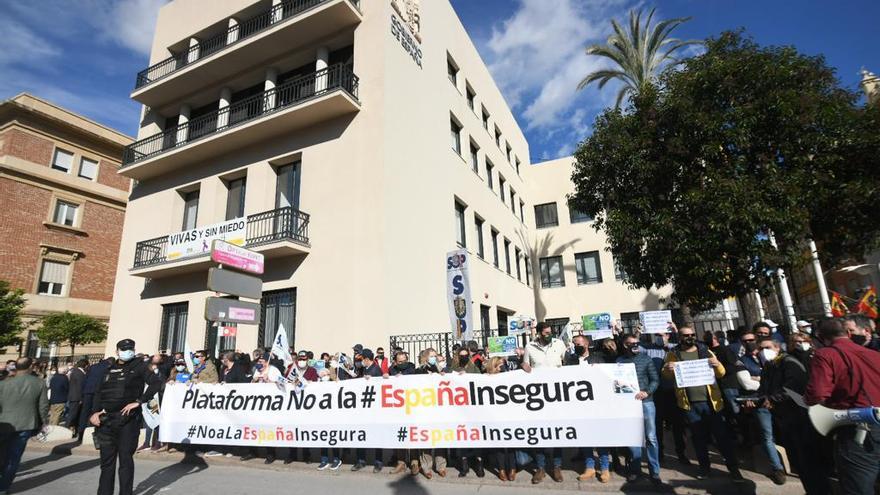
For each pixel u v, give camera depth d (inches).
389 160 473.4
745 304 476.4
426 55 611.8
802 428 181.2
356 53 513.3
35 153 940.0
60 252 962.7
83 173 1023.6
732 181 339.0
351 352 428.1
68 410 437.7
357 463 269.0
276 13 570.9
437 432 246.2
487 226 764.6
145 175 634.2
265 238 481.4
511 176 984.3
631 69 807.7
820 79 365.1
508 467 237.6
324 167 493.7
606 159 439.2
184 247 514.6
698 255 351.3
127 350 223.0
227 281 357.7
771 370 203.9
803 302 1058.1
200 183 588.4
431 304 514.6
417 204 521.0
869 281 813.2
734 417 262.8
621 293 983.6
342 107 482.0
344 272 450.9
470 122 764.6
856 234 360.8
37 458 340.5
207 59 576.1
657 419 261.1
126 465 212.8
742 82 364.5
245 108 603.8
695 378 216.5
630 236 410.9
